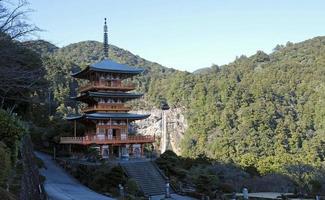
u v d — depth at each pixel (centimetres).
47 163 5609
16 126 2069
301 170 6694
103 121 5831
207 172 5550
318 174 6506
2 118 2000
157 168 5006
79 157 5644
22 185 2062
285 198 4850
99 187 4231
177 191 4541
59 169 5297
